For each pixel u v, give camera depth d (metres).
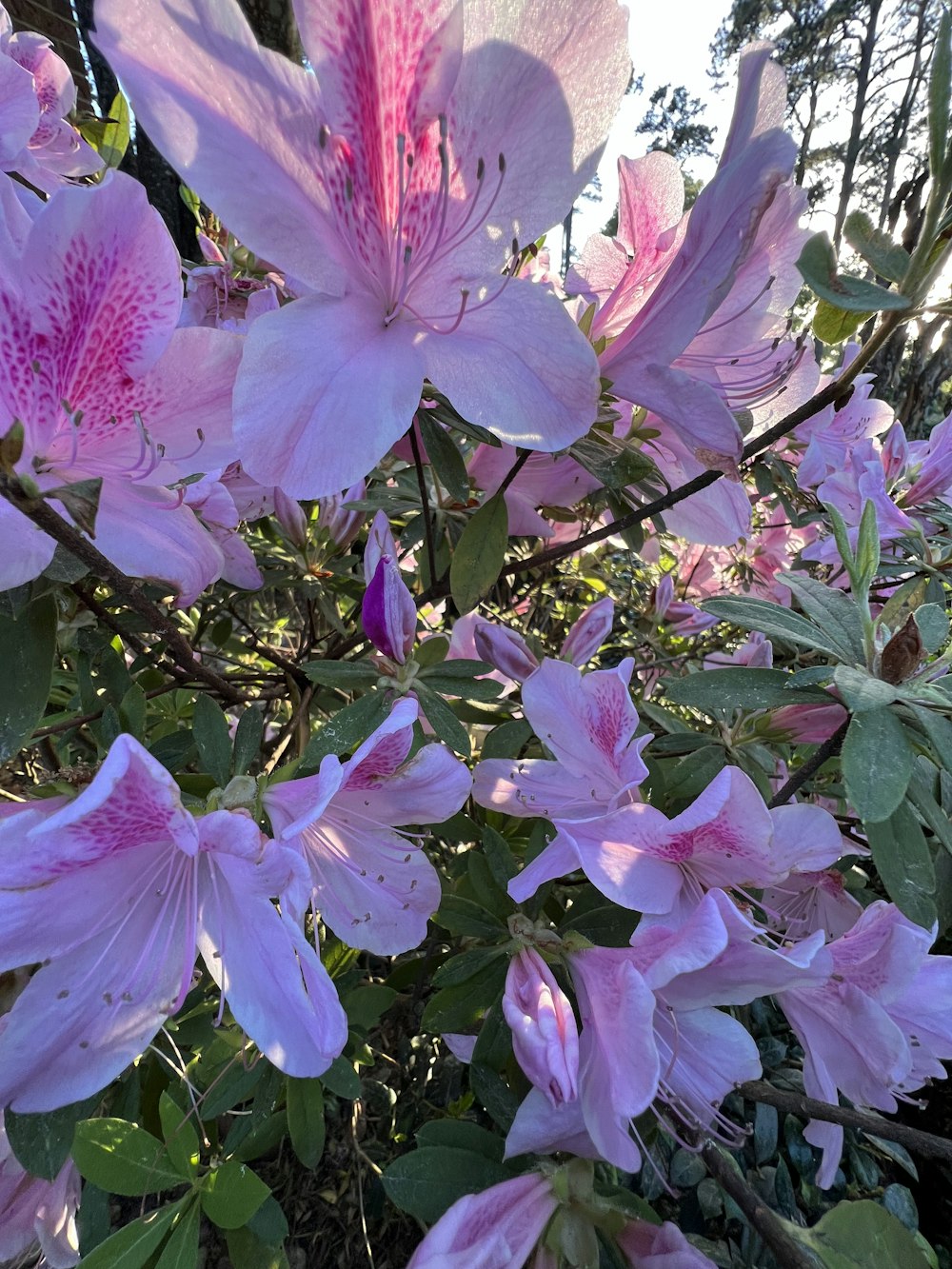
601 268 0.21
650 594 0.32
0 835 0.12
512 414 0.13
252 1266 0.16
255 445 0.12
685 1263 0.14
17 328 0.12
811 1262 0.13
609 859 0.15
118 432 0.13
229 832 0.12
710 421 0.14
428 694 0.17
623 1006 0.13
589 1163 0.15
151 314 0.13
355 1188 0.29
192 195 0.26
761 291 0.17
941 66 0.12
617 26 0.13
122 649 0.23
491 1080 0.17
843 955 0.16
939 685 0.14
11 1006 0.14
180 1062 0.17
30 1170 0.13
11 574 0.12
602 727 0.17
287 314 0.13
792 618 0.16
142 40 0.11
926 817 0.14
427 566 0.24
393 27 0.12
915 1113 0.34
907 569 0.24
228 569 0.20
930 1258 0.15
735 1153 0.30
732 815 0.14
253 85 0.12
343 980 0.19
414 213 0.14
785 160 0.13
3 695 0.14
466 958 0.17
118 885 0.13
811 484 0.26
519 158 0.14
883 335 0.14
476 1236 0.14
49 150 0.25
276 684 0.27
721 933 0.13
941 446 0.25
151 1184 0.14
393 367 0.13
